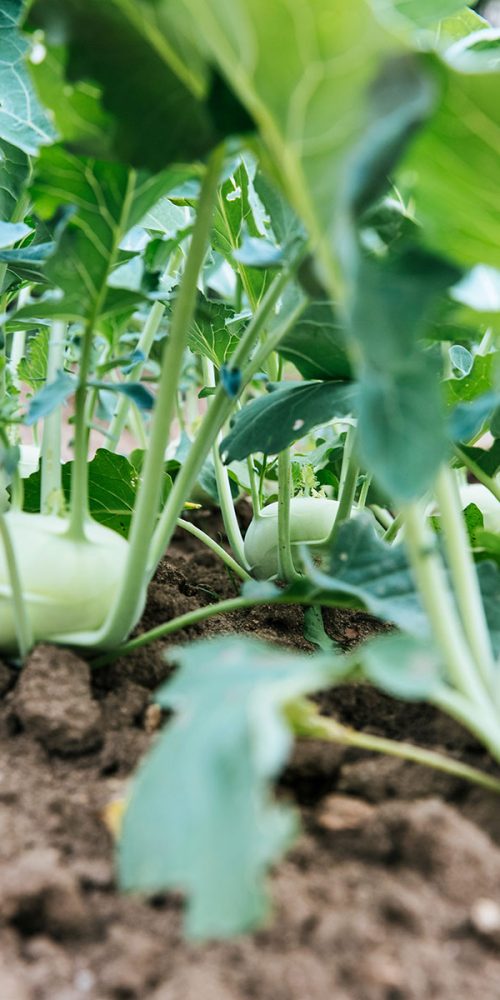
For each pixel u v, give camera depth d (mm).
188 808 490
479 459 1070
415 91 465
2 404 930
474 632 673
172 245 1033
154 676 928
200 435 898
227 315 1272
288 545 1213
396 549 814
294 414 1001
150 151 714
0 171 1131
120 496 1213
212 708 531
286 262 870
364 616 1302
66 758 769
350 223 487
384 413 549
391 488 536
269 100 544
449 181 658
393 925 562
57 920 570
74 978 537
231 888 455
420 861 602
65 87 720
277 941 542
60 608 830
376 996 512
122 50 652
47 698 776
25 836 649
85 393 848
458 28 1202
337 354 993
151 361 1593
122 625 838
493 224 682
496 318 721
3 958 544
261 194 936
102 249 816
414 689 528
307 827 662
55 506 933
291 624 1229
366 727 875
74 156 775
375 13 486
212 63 608
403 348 512
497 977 530
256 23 506
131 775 751
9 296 1238
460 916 568
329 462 1507
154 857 488
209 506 1928
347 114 520
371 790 708
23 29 696
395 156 474
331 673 555
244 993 510
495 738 604
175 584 1341
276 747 475
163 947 554
